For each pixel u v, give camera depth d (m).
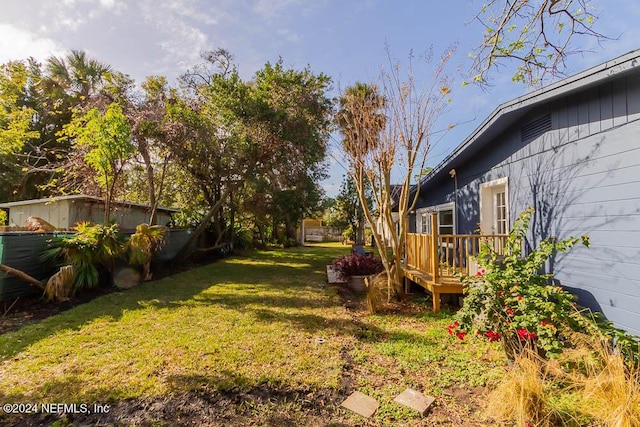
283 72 10.94
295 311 5.15
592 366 2.54
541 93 4.06
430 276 5.65
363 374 3.06
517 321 3.00
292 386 2.82
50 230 7.50
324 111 10.47
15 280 5.36
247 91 10.16
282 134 10.08
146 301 5.69
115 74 9.17
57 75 12.81
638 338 2.80
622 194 3.38
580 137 3.96
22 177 13.50
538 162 4.75
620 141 3.42
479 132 5.68
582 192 3.92
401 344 3.76
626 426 2.04
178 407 2.50
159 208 12.39
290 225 20.42
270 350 3.55
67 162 9.20
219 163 10.78
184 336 3.93
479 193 6.73
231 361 3.26
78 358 3.30
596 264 3.69
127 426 2.28
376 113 5.81
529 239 4.92
